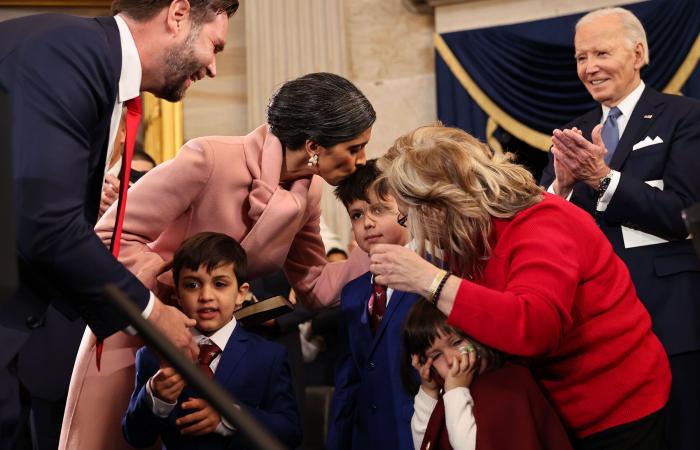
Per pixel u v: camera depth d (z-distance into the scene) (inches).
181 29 98.8
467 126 245.9
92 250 86.5
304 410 163.5
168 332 91.6
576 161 127.4
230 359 112.4
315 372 197.6
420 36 263.0
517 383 90.6
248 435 50.9
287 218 116.6
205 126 273.9
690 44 224.2
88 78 89.0
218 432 105.9
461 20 251.9
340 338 122.3
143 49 97.9
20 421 93.0
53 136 85.0
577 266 89.1
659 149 132.7
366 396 112.1
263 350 114.7
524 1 246.2
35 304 89.5
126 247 114.6
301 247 131.3
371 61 265.1
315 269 132.5
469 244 91.4
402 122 261.3
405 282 88.1
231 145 119.4
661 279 126.9
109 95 92.8
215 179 116.8
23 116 84.2
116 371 116.5
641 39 143.6
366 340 114.6
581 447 92.7
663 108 136.6
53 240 83.9
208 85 275.0
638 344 93.6
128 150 101.7
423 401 97.0
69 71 87.7
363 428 112.0
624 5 232.7
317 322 186.1
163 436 109.0
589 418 91.9
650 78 226.2
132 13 97.5
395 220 116.0
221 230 119.0
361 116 116.6
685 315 124.6
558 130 127.3
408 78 262.4
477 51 247.1
